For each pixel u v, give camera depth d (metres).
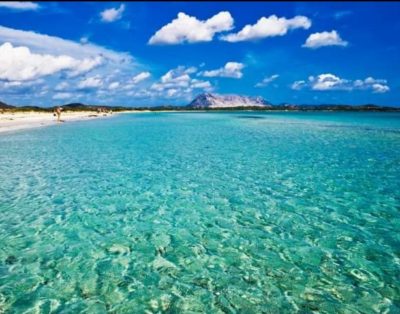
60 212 10.54
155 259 7.59
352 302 5.98
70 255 7.76
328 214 10.38
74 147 25.08
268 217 10.16
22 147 24.94
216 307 5.86
